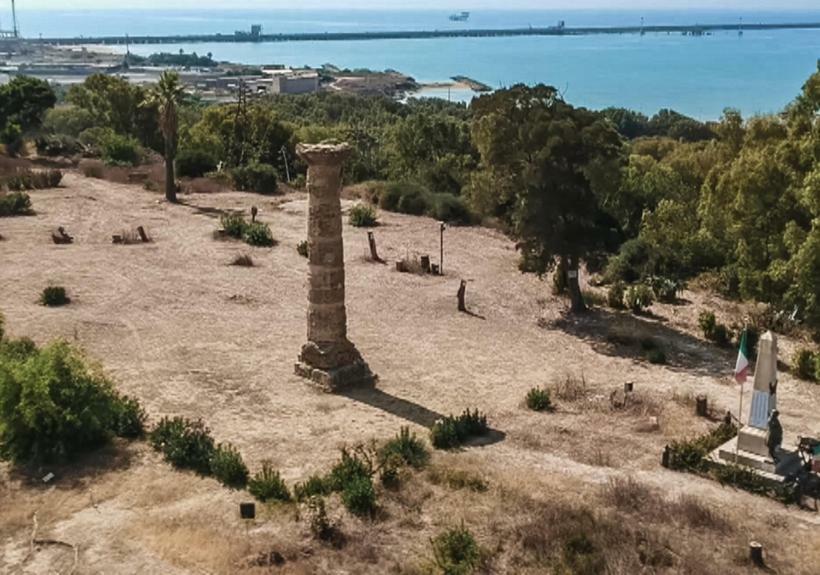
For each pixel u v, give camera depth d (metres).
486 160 37.28
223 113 86.50
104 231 49.28
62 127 95.31
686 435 25.05
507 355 32.28
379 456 22.30
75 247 45.25
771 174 33.94
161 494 20.06
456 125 77.31
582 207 36.53
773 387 22.86
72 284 38.44
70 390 22.19
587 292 40.91
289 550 17.67
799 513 20.86
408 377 29.42
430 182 64.25
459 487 20.84
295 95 184.25
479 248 49.03
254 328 33.69
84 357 25.28
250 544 17.86
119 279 39.66
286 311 36.12
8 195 54.12
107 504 19.58
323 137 87.62
